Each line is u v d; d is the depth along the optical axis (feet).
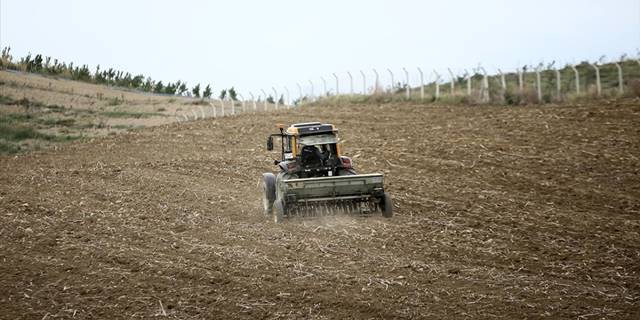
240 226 105.50
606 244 91.09
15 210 119.65
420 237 95.81
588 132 172.76
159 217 113.50
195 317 67.67
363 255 86.79
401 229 100.12
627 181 131.75
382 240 94.17
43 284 78.23
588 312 66.18
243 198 130.93
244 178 155.33
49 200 129.59
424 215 109.91
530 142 170.40
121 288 76.54
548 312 66.33
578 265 81.97
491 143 173.88
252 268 82.28
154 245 94.43
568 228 100.58
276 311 68.54
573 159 150.92
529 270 80.33
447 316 65.62
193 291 75.10
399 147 180.34
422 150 174.09
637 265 81.46
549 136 173.99
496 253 87.66
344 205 105.40
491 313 66.28
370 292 72.74
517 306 68.18
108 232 102.42
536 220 105.70
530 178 138.31
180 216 114.01
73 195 135.74
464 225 102.83
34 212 118.21
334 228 101.30
